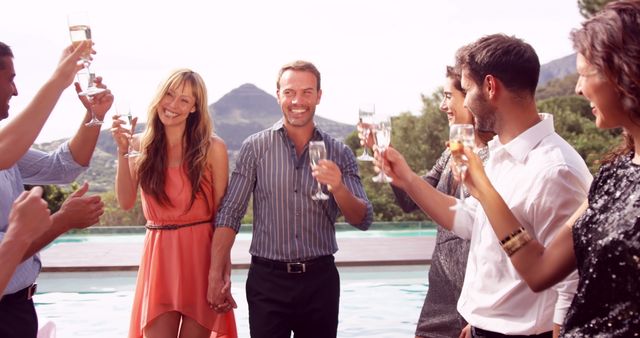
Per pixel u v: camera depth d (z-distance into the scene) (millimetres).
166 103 3330
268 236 3410
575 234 1693
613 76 1567
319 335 3451
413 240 10758
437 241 3342
